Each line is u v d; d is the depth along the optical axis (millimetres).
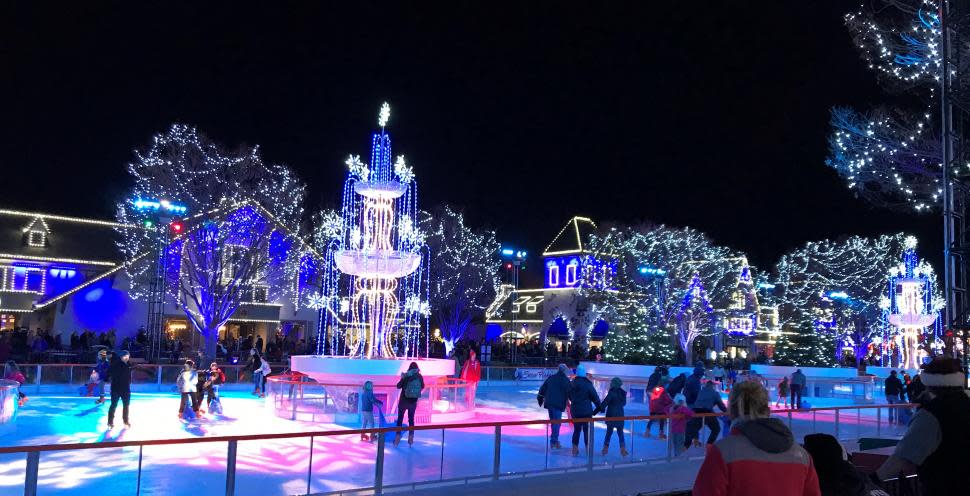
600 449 11008
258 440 8312
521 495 9570
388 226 21234
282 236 43344
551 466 10430
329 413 18891
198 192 39750
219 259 39438
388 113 21953
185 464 7875
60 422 18047
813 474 4391
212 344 39250
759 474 4215
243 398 26188
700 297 51219
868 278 56531
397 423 15602
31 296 41250
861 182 23172
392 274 21000
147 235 39469
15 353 32219
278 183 43125
